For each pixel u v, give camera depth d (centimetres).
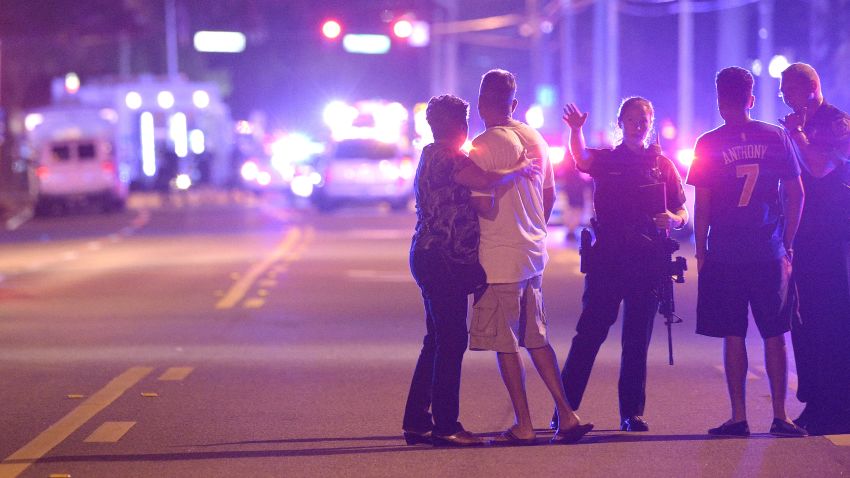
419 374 3012
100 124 15800
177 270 7569
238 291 6384
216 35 19738
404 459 2828
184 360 4266
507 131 2917
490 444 2967
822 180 3069
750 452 2836
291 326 5094
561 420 2959
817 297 3080
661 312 3072
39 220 14612
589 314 3061
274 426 3209
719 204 2997
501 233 2903
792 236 3008
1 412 3409
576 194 9369
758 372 3934
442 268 2884
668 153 9938
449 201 2884
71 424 3247
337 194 14262
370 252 8750
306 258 8294
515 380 2947
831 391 3094
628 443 2952
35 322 5297
